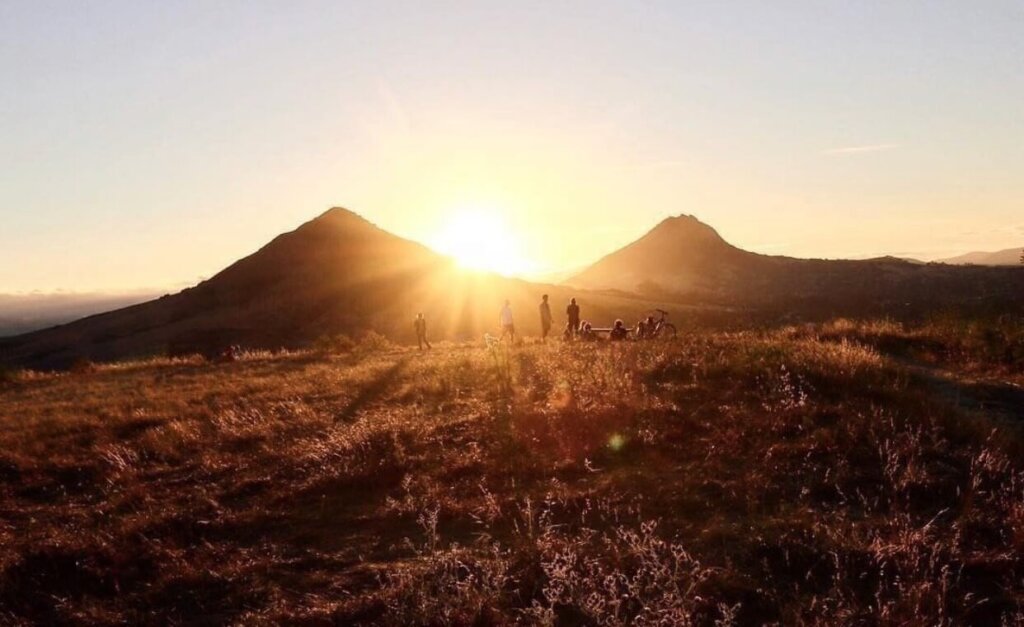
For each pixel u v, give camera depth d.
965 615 5.24
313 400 15.64
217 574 6.82
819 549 6.21
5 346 109.62
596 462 9.19
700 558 6.25
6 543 7.80
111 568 7.14
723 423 10.20
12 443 12.65
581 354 18.44
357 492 8.95
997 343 16.64
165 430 12.86
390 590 6.06
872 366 13.17
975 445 8.85
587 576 5.96
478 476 9.03
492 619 5.57
